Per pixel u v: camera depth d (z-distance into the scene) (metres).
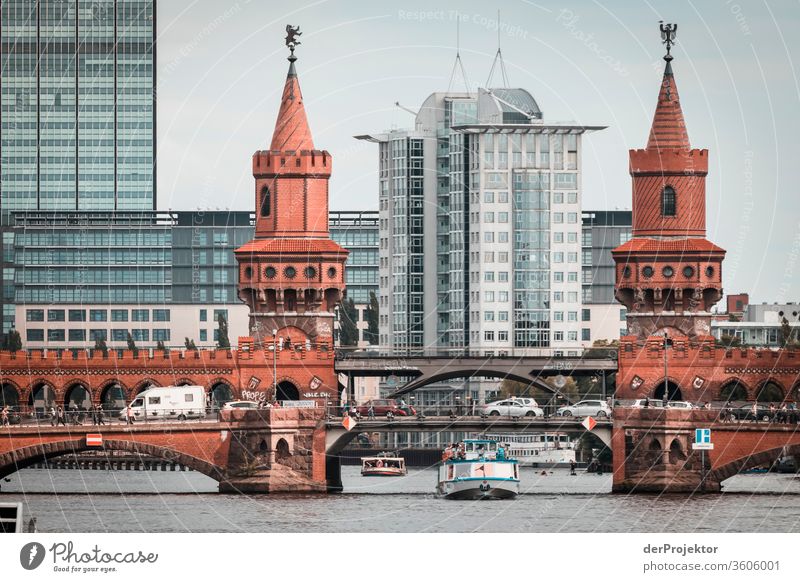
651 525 180.00
